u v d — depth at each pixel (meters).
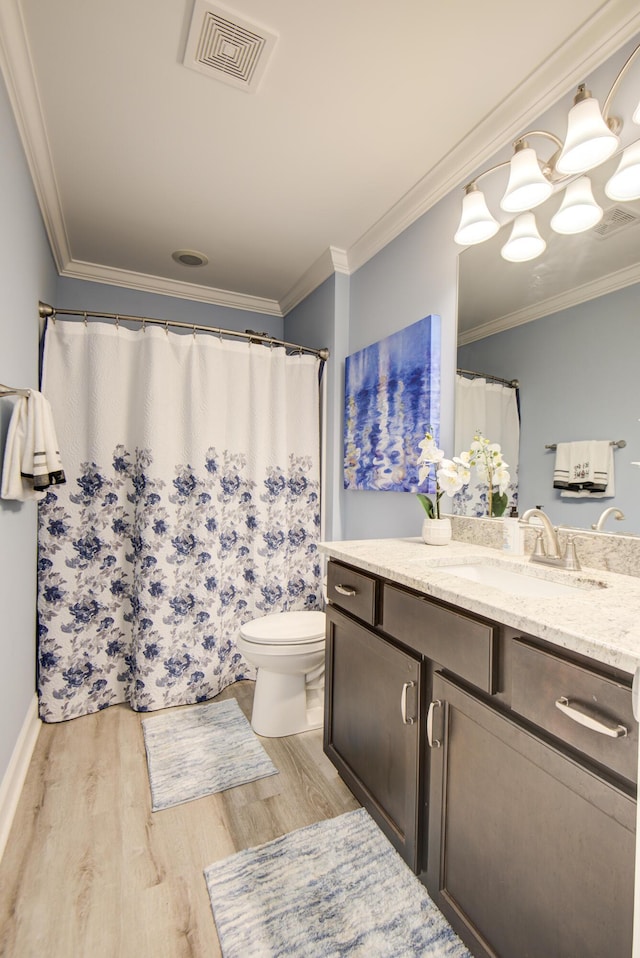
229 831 1.35
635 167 1.15
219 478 2.28
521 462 1.52
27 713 1.73
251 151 1.71
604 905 0.69
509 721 0.87
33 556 1.86
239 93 1.44
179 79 1.39
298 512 2.54
